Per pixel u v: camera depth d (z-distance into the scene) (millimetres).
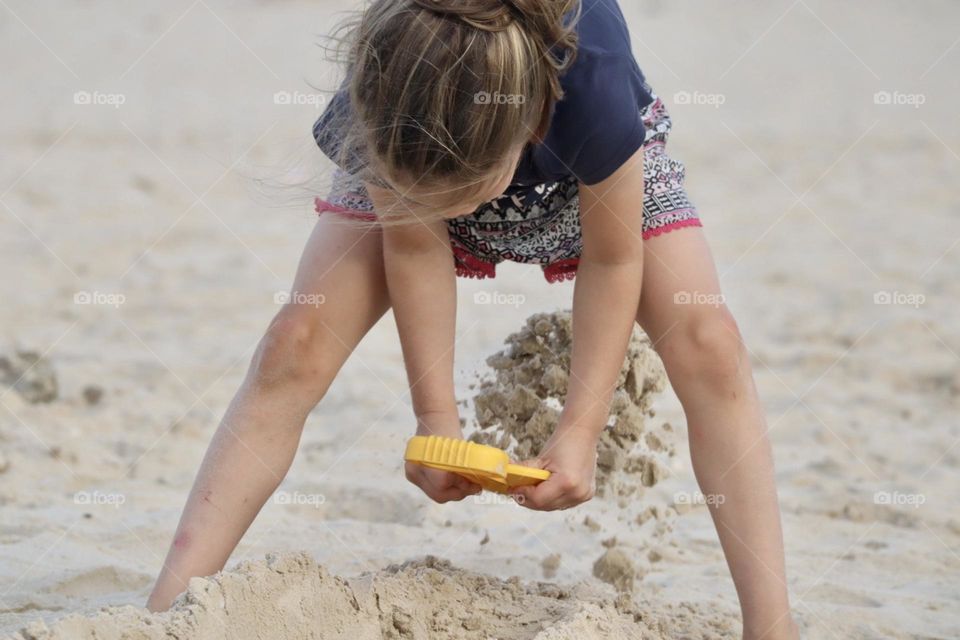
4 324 16266
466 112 5402
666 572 8781
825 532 9852
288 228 23094
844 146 30719
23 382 12852
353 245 6766
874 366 15164
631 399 7645
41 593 7645
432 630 6121
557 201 6883
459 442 5898
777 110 35219
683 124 33125
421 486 6562
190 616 5383
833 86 38625
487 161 5520
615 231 6320
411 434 11961
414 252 6617
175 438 11922
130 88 36375
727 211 24391
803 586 8508
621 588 8125
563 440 6426
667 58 42875
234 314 17234
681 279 6602
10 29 45875
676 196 6812
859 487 10898
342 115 6137
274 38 44625
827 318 17453
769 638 6375
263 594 5699
